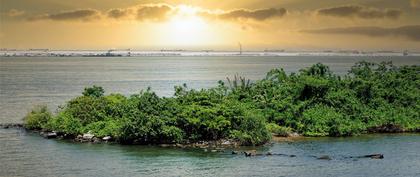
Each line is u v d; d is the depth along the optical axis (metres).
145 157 52.81
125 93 125.88
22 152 54.91
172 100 62.84
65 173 47.22
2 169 48.44
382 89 75.56
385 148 57.72
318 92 71.12
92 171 47.84
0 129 67.88
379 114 69.94
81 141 59.84
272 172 47.47
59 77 196.00
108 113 64.69
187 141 58.62
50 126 65.06
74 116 64.38
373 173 47.31
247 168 48.84
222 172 47.50
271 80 75.50
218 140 59.06
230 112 59.91
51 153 54.47
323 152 55.41
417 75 85.75
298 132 65.31
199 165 49.91
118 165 49.88
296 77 75.62
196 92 65.38
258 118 60.56
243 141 58.34
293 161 51.41
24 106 96.94
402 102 74.62
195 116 59.44
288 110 67.25
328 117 66.25
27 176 46.28
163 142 58.38
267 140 59.91
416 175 46.78
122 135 58.41
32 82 164.75
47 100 108.44
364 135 65.62
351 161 51.59
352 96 72.38
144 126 57.88
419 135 65.81
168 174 46.91
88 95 72.50
